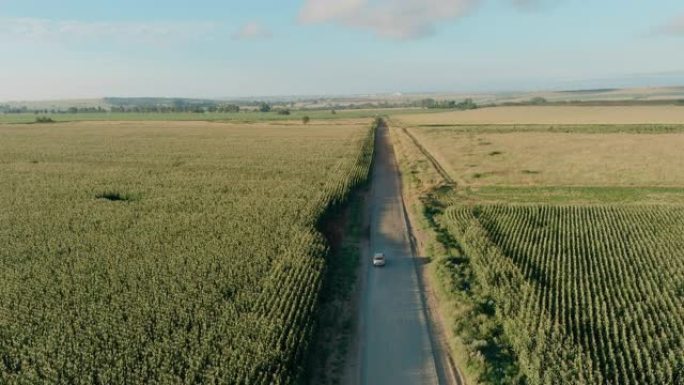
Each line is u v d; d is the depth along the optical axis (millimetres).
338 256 43719
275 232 46062
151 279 36219
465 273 39062
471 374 26781
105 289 34469
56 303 32750
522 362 27094
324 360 28562
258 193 62344
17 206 55531
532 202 61750
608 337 29000
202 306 32281
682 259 39625
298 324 29734
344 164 83062
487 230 47969
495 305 33375
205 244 43125
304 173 75938
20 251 41625
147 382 24906
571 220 51188
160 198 59719
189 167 82312
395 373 27359
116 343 28219
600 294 34125
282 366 26000
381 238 48875
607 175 74625
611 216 52219
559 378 25625
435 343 30219
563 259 40094
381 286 37875
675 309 31688
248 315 30906
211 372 25375
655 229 47625
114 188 65000
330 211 55812
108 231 46938
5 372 25484
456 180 74812
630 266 38625
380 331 31453
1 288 34844
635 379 25438
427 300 35625
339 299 35688
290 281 35344
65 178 71875
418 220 54469
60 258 40344
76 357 26891
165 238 44906
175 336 28625
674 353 27453
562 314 31391
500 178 74875
